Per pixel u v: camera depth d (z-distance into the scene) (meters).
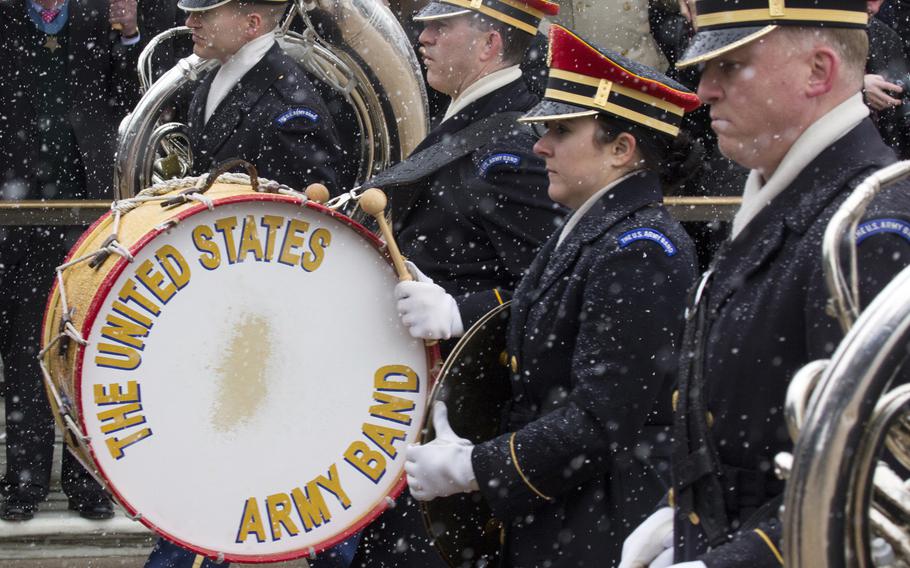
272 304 8.58
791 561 4.51
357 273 8.73
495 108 9.63
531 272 8.38
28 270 13.53
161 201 8.73
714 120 6.20
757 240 6.10
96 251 8.37
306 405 8.64
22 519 13.35
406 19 14.56
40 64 14.26
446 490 8.20
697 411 6.18
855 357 4.41
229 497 8.51
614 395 7.69
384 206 8.73
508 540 8.43
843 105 6.02
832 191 5.88
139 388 8.34
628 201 8.06
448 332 8.72
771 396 5.94
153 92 12.59
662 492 8.15
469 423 8.61
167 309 8.37
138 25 14.73
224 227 8.46
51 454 13.53
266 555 8.55
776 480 6.00
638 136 8.12
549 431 7.82
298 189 11.59
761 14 5.96
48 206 12.77
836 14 5.95
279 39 12.27
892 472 5.05
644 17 14.23
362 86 12.59
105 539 13.35
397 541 9.52
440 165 9.47
